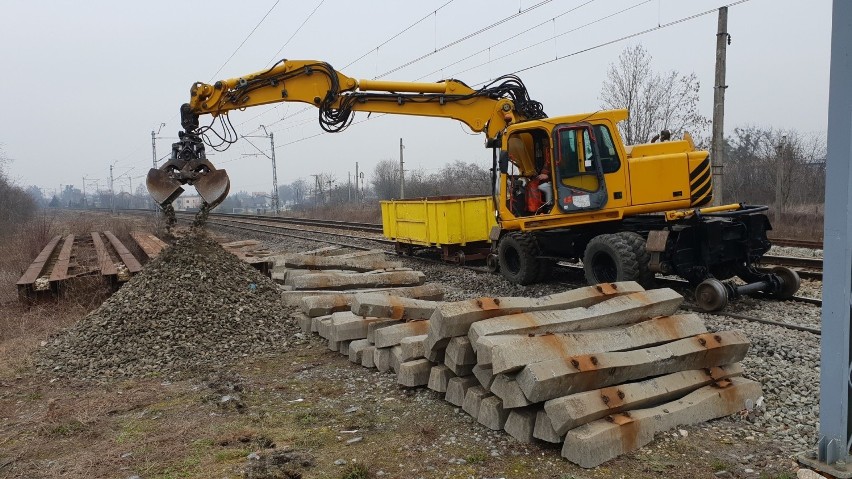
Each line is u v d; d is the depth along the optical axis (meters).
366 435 4.54
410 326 6.02
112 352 6.86
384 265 10.62
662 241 8.55
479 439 4.36
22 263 18.81
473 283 11.84
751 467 3.80
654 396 4.34
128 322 7.34
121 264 13.83
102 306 8.10
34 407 5.55
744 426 4.45
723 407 4.59
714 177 15.18
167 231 10.02
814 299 8.72
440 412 4.91
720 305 8.14
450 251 14.48
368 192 91.94
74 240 25.91
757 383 4.84
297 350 7.09
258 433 4.62
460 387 4.88
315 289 8.67
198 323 7.39
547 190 10.44
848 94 3.30
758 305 8.68
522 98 11.95
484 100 11.91
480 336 4.37
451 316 4.68
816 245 14.08
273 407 5.24
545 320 4.64
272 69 10.97
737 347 4.83
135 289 8.12
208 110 10.47
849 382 3.53
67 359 6.84
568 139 9.98
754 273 9.23
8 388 6.14
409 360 5.51
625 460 3.94
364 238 21.62
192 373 6.36
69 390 6.00
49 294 11.28
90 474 4.04
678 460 3.92
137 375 6.37
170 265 8.46
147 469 4.07
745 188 29.52
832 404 3.54
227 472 3.96
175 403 5.45
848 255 3.40
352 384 5.79
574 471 3.82
